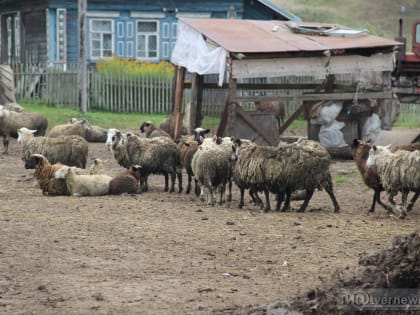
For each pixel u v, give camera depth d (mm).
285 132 31406
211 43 24891
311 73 24703
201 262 11586
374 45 25047
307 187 15609
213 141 17109
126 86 36875
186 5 40438
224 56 23781
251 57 23922
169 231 13664
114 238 13070
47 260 11555
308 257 11898
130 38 40312
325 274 10883
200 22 26266
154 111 37031
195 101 26344
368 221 14898
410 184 15141
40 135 26516
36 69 37469
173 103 29062
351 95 25172
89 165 22750
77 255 11883
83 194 17531
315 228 14070
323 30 26391
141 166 18438
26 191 18406
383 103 26109
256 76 24094
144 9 40188
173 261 11625
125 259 11695
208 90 30188
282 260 11734
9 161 23875
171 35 40625
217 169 16578
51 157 19938
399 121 37875
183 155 18578
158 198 17594
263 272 11055
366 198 18250
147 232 13578
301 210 15969
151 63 39812
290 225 14328
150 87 36938
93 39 39906
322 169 15578
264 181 15609
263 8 41406
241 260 11734
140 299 9734
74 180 17469
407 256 9359
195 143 18453
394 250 9594
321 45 24797
